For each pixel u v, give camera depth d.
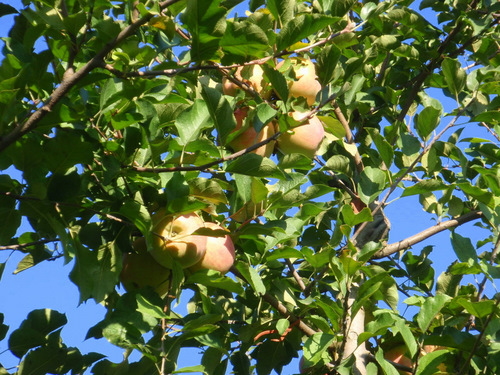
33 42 2.01
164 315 2.01
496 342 2.16
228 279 2.07
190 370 1.99
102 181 2.07
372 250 2.15
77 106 2.02
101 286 2.04
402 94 2.71
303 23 2.03
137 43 2.03
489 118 2.40
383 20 2.56
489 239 2.48
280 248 2.19
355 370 2.27
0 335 2.12
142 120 2.03
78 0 2.00
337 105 2.51
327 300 2.26
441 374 2.19
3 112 1.93
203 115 2.07
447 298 2.16
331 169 2.43
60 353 2.11
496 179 2.30
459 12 2.69
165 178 2.06
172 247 2.04
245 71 2.17
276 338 2.36
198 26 1.97
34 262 2.24
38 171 2.03
